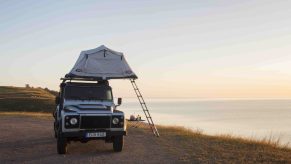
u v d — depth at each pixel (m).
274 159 10.90
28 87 105.69
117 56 13.95
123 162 10.62
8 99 61.06
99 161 10.76
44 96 79.44
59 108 13.23
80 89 13.18
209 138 15.97
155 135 16.98
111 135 11.80
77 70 13.17
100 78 13.70
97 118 11.64
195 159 10.96
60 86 13.82
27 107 55.34
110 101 13.21
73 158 11.23
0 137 16.19
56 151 12.56
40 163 10.53
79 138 11.72
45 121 24.95
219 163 10.32
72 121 11.43
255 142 14.56
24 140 15.27
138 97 16.89
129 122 25.33
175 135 17.14
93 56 13.58
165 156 11.52
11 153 12.20
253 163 10.30
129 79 14.99
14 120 25.55
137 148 13.17
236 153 11.95
